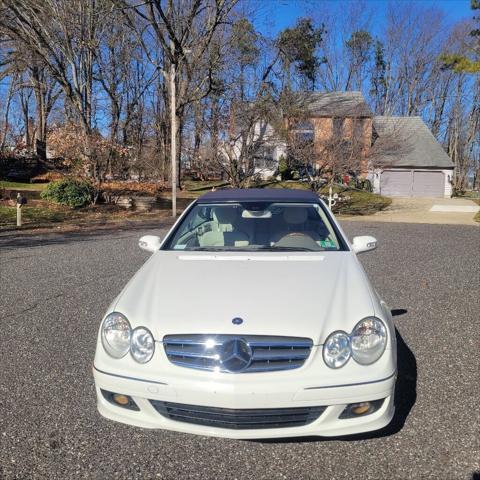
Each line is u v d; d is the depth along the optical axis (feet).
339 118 75.51
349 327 9.07
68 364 13.53
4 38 73.15
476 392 11.76
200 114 80.18
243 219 14.32
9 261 28.94
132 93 113.09
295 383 8.57
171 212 64.75
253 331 8.87
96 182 66.54
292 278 10.66
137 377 9.00
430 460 9.12
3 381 12.47
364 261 29.63
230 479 8.71
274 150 86.02
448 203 86.63
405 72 164.96
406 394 11.68
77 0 66.54
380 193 110.73
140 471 8.94
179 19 80.43
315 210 14.62
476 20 122.52
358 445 9.64
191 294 10.05
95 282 23.29
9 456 9.34
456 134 163.73
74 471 8.93
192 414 8.97
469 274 25.62
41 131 127.44
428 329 16.52
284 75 83.30
